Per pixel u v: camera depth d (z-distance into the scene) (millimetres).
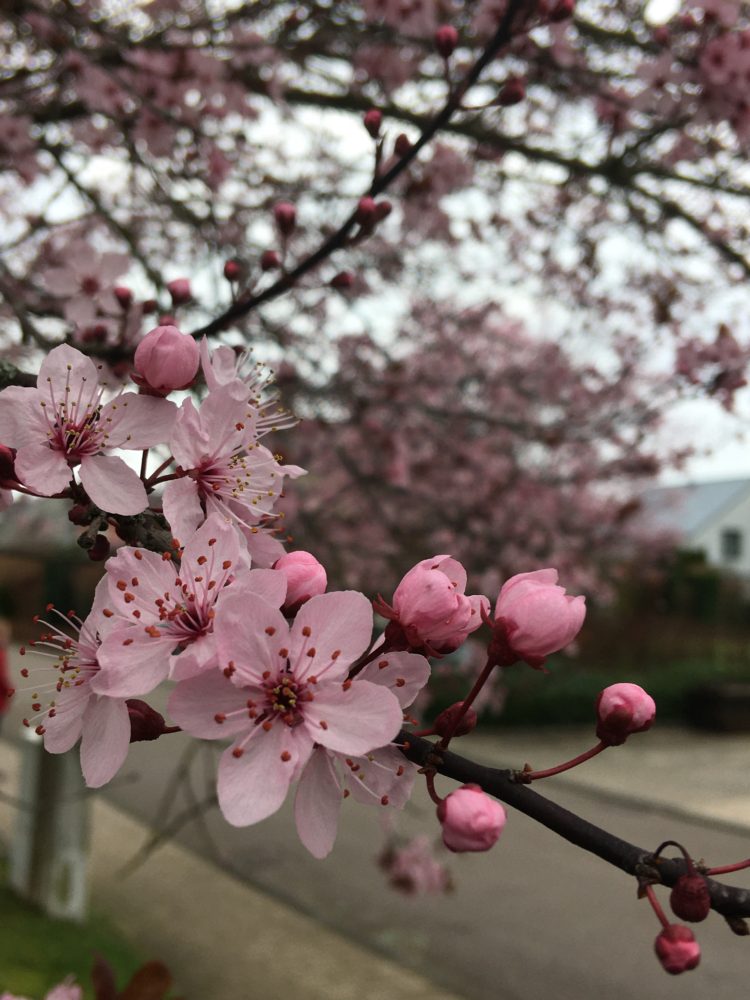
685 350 3930
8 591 16906
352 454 6352
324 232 4543
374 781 1024
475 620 1066
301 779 994
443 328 6949
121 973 4938
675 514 16859
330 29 3660
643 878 969
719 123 3234
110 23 3758
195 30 3580
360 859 7418
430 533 7473
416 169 4180
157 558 1083
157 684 1003
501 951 5824
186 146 4094
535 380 7242
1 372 1430
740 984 5461
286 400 4836
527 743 12922
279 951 5645
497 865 7574
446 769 1015
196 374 1224
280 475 1274
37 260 3869
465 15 3600
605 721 1052
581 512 8945
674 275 5125
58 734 1066
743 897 955
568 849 8086
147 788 9328
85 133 3779
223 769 954
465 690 8023
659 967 5660
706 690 15281
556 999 5176
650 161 4086
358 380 5156
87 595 8438
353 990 5172
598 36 3602
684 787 10719
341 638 1011
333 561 6422
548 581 1104
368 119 1998
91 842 7566
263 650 988
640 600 17547
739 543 35188
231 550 1089
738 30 3076
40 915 5621
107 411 1203
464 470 7176
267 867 7152
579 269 5723
